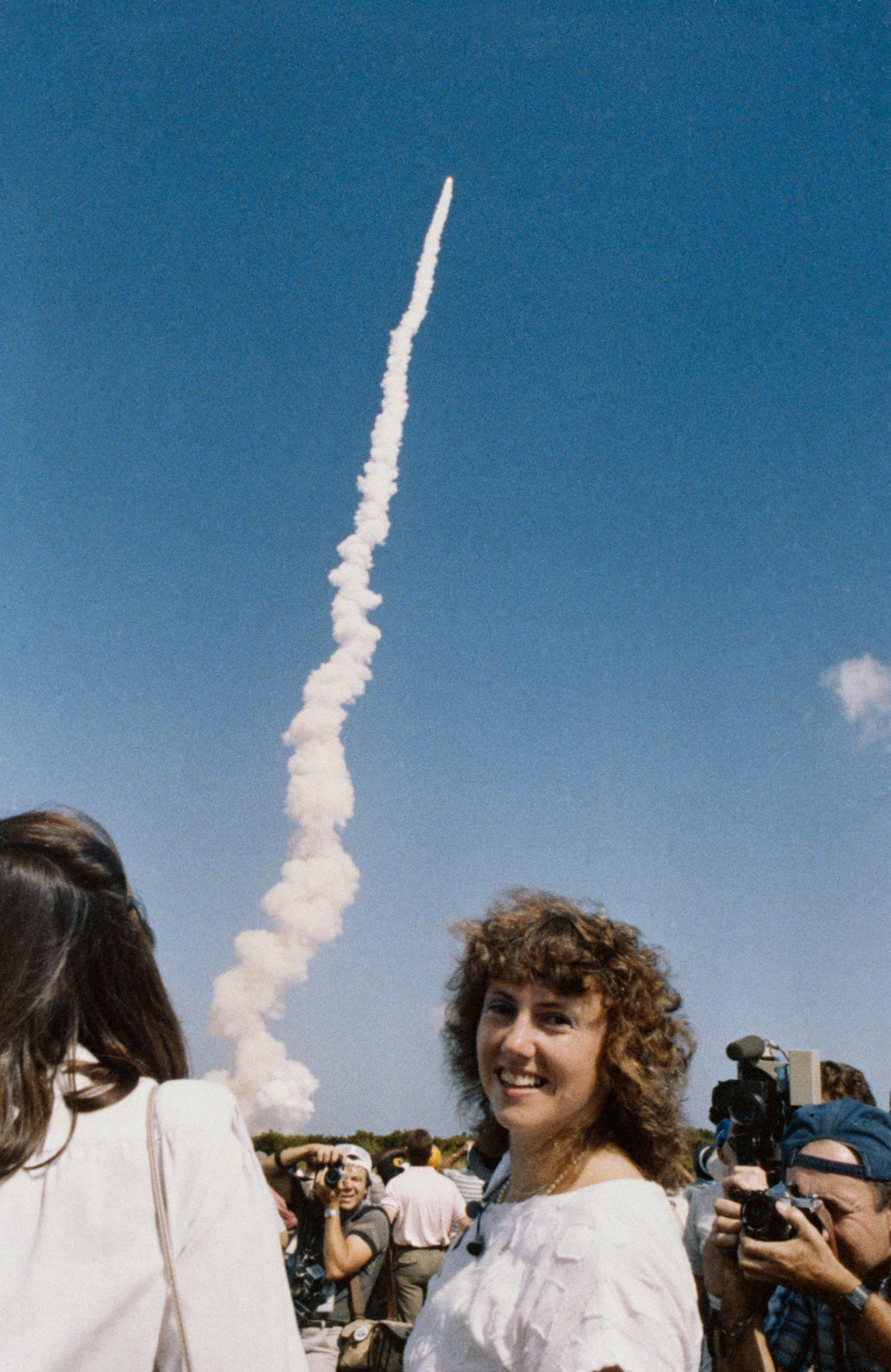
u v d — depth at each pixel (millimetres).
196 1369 1966
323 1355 7535
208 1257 2037
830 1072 5996
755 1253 3742
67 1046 2213
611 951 3367
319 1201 7785
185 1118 2152
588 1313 2682
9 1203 1984
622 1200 2965
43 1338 1876
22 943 2232
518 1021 3330
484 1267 3080
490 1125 4043
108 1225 1989
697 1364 2869
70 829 2529
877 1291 4180
